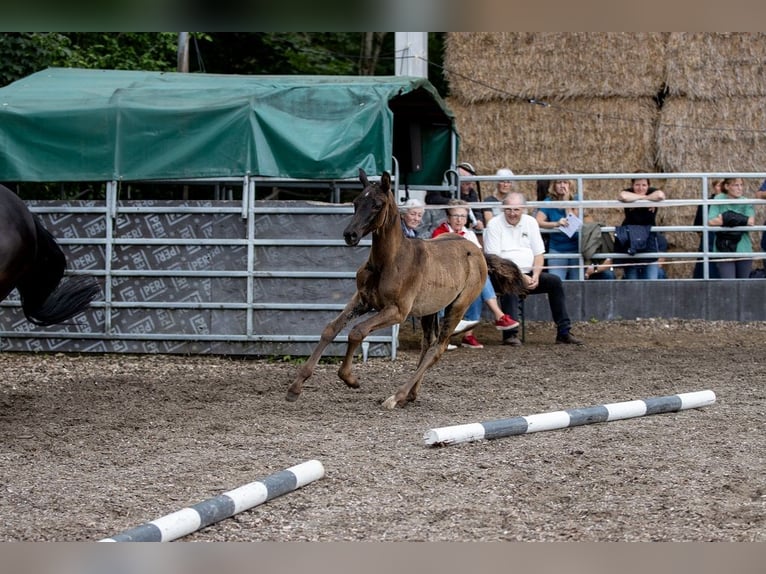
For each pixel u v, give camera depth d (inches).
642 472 322.7
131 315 593.6
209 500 269.3
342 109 580.7
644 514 277.3
